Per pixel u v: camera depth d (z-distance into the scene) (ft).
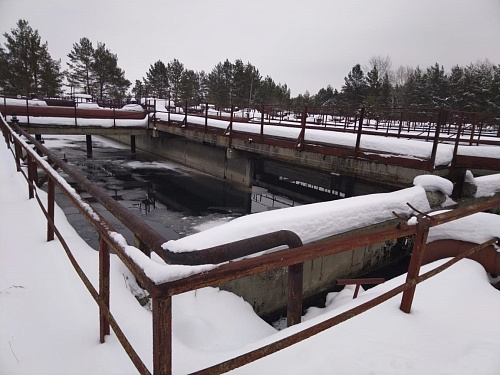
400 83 230.27
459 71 148.56
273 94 209.56
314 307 15.60
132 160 75.72
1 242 10.94
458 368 6.46
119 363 5.97
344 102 174.19
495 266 11.41
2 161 25.64
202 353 6.73
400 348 6.91
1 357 5.97
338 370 6.17
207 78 225.97
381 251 19.58
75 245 11.10
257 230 13.33
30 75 150.20
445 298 9.08
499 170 23.07
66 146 92.53
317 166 33.71
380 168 27.73
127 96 185.37
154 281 3.86
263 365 6.20
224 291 12.48
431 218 7.69
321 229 15.25
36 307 7.56
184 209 43.50
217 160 62.18
